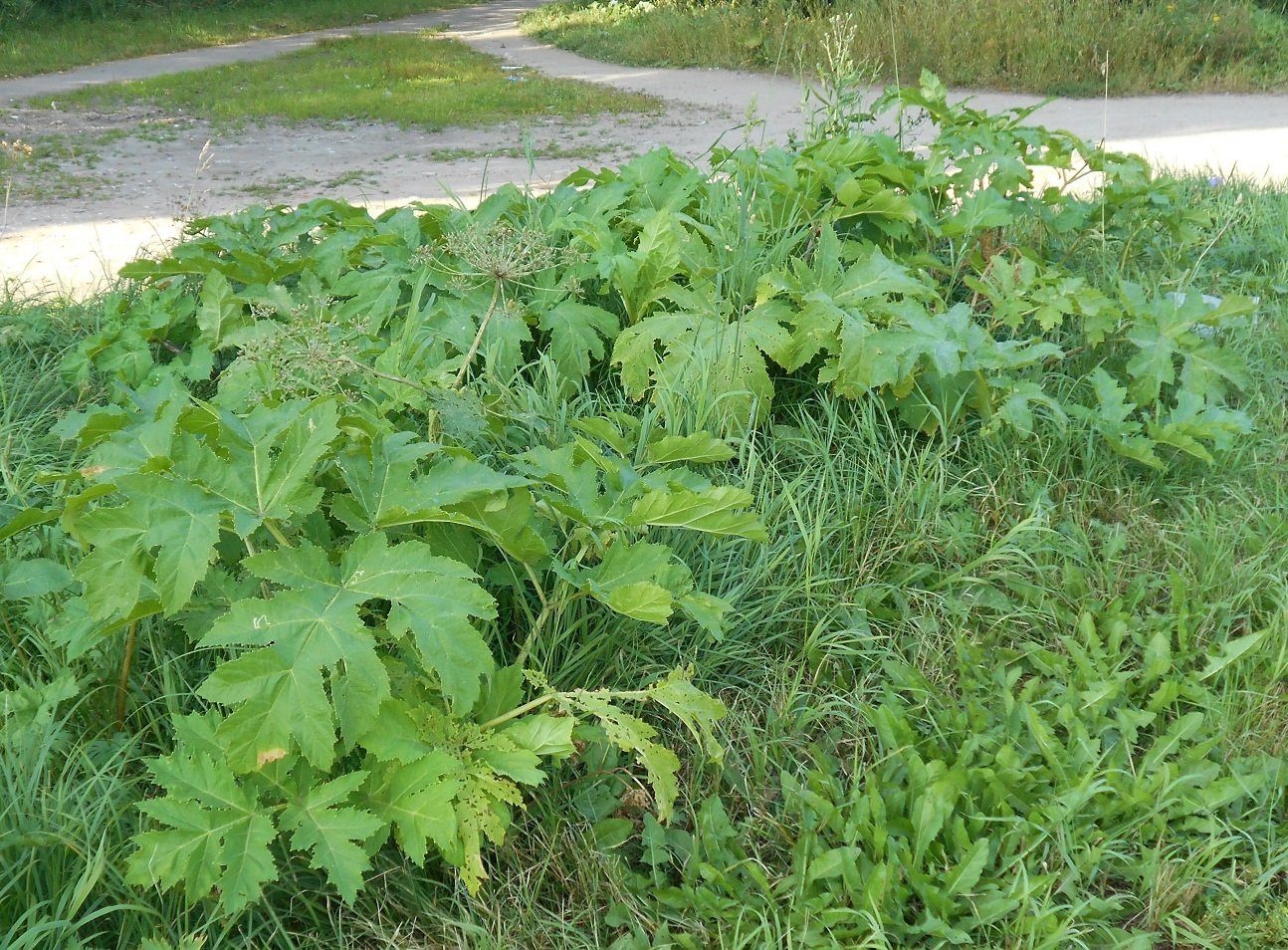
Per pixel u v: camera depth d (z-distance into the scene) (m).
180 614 2.35
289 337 2.92
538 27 19.34
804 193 4.30
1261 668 2.93
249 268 4.12
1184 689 2.79
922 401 3.61
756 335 3.58
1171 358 3.99
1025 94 11.95
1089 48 12.19
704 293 3.75
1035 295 3.95
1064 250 5.30
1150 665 2.84
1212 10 12.75
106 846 2.14
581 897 2.30
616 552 2.47
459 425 2.79
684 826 2.49
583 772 2.57
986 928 2.21
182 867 1.95
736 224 4.04
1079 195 6.91
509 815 2.18
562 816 2.44
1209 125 9.93
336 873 1.97
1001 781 2.48
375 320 3.84
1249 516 3.49
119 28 18.91
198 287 4.46
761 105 11.66
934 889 2.21
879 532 3.33
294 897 2.19
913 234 4.54
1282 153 8.54
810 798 2.44
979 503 3.50
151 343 4.15
